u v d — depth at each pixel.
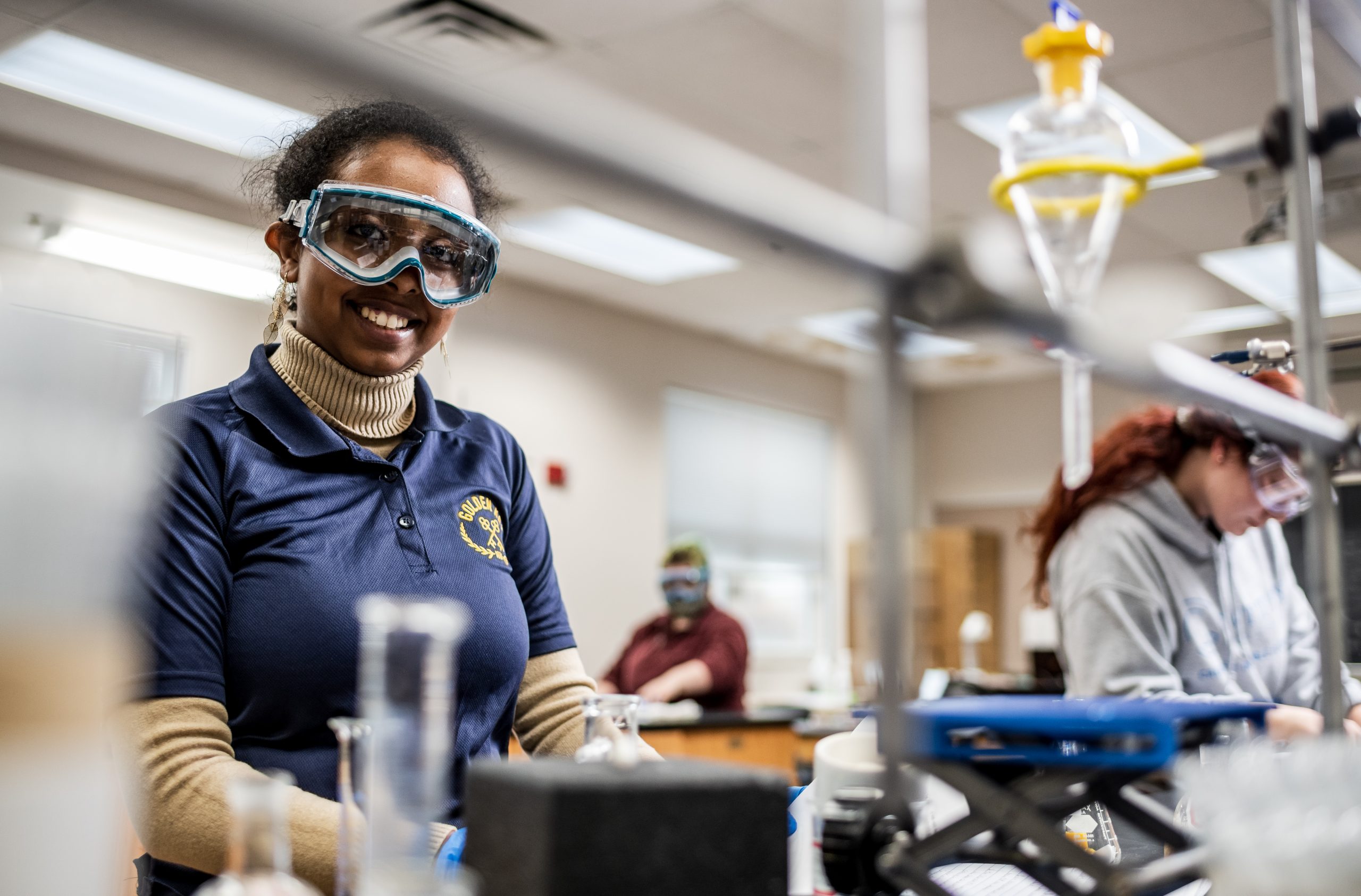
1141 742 0.59
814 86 3.99
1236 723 0.67
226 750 0.85
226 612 0.94
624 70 3.87
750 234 0.44
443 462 1.14
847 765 0.72
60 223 4.27
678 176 0.41
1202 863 0.61
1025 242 0.80
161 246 4.47
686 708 4.49
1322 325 1.07
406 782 0.53
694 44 3.71
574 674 1.20
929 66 3.78
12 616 0.32
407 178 1.00
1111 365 0.60
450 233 0.99
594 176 0.39
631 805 0.52
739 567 7.83
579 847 0.51
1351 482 1.42
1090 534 1.65
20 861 0.32
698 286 6.36
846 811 0.59
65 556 0.33
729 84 3.99
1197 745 0.63
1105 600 1.60
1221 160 1.09
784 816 0.56
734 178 0.43
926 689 4.70
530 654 1.19
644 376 7.10
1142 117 4.07
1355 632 1.54
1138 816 0.68
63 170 4.29
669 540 7.33
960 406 9.04
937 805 0.76
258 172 1.22
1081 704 0.67
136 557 0.38
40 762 0.32
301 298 1.06
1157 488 1.62
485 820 0.55
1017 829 0.59
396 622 0.54
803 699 6.87
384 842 0.52
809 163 4.67
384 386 1.08
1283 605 1.77
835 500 8.59
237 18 0.31
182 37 0.31
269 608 0.94
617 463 6.89
